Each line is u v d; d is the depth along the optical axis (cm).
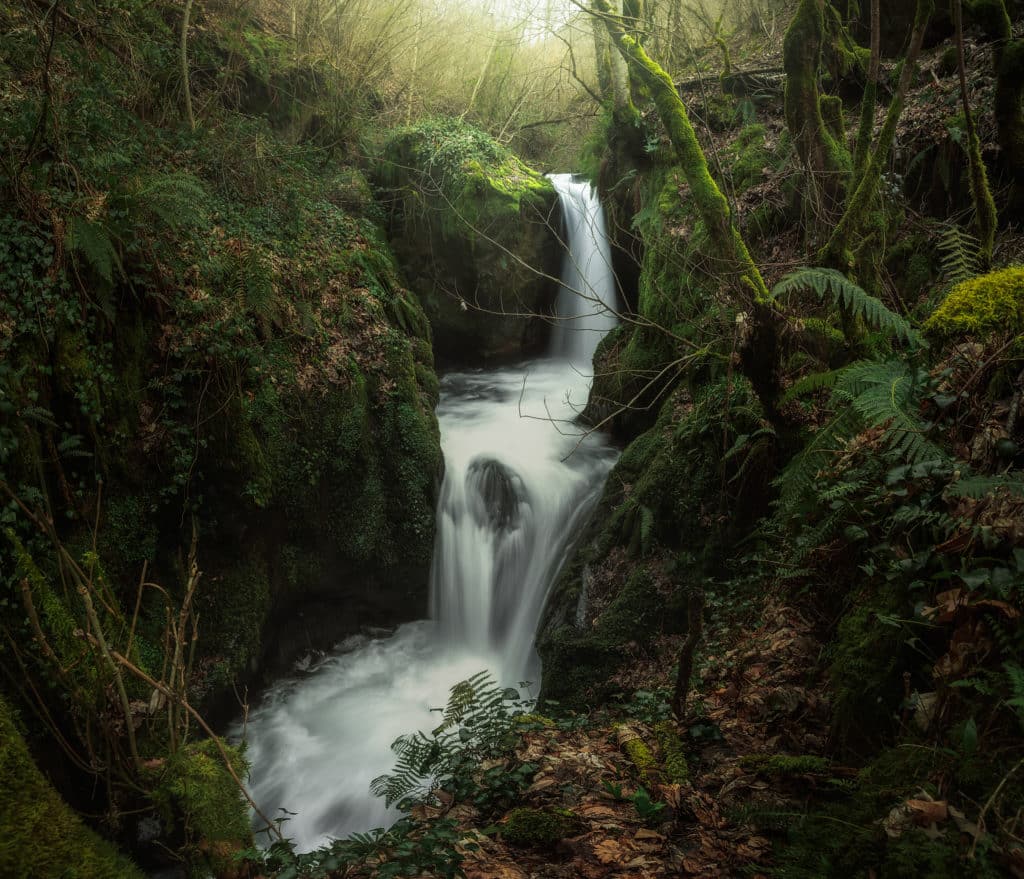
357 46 1207
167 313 636
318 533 741
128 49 835
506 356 1131
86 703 438
